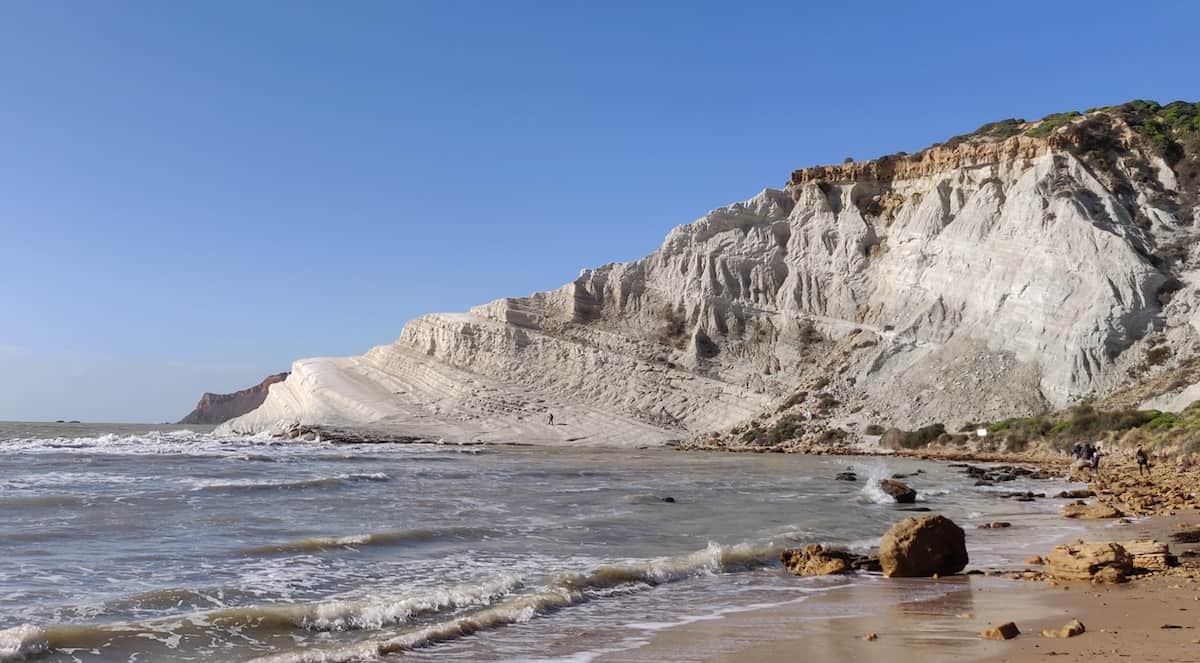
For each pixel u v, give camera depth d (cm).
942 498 2867
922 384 6519
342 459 4703
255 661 887
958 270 7081
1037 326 6250
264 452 5197
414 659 932
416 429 7788
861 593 1335
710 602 1269
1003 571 1491
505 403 8138
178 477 3175
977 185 7625
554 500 2630
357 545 1644
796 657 912
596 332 8712
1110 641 918
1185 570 1377
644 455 5909
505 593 1278
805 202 8719
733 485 3312
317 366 9112
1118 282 6047
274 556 1512
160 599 1159
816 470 4234
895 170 8500
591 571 1425
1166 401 4994
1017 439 5350
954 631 1023
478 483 3228
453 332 9006
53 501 2155
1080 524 2131
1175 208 6738
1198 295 5900
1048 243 6519
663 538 1883
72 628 980
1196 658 832
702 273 8669
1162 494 2611
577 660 921
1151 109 7988
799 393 7150
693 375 7975
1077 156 7200
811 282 8269
